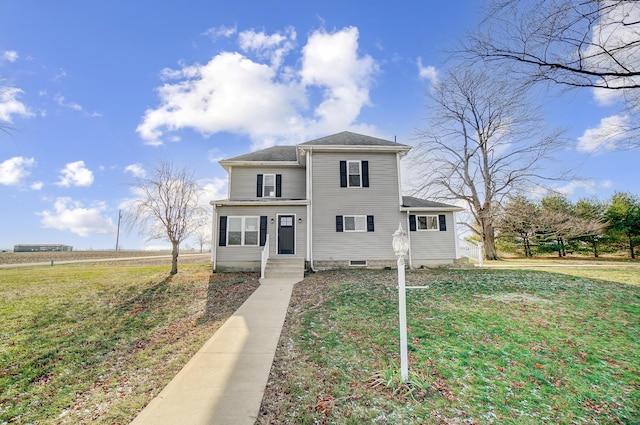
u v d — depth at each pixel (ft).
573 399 12.10
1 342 19.95
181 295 32.17
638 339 17.51
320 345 17.58
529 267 50.31
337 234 47.32
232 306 27.32
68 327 22.85
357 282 35.04
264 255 41.19
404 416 10.89
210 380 13.75
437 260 48.67
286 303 27.32
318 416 10.93
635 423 10.72
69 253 113.39
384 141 51.78
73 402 13.29
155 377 15.15
